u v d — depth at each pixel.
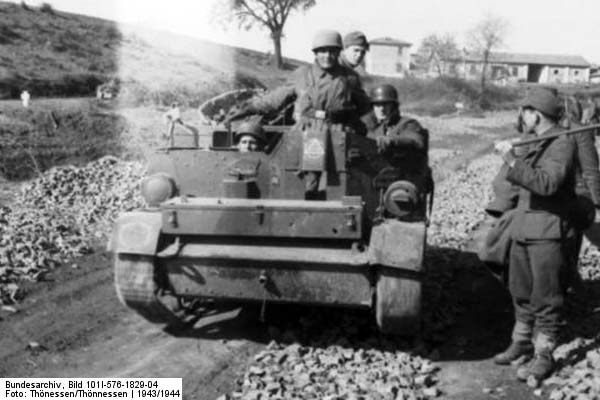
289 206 5.11
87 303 6.79
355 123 6.49
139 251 5.21
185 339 5.86
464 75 67.38
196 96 18.86
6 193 12.66
